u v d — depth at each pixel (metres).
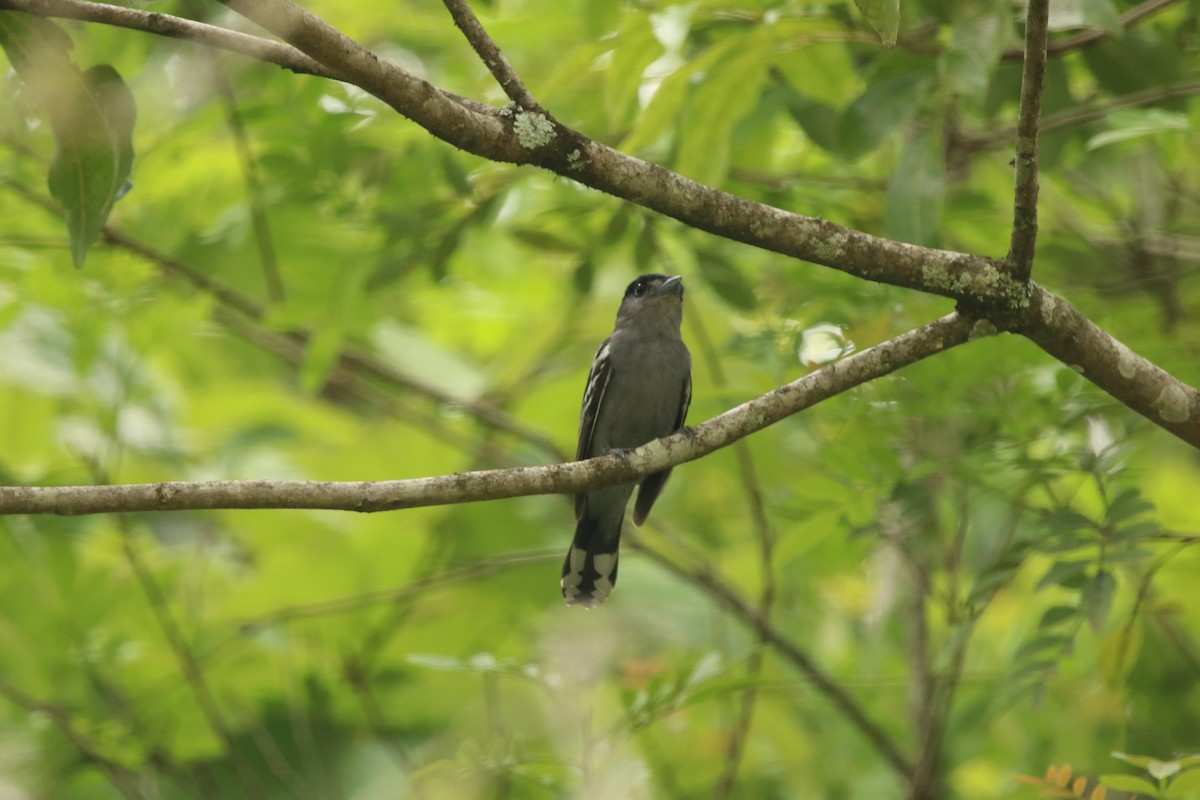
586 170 6.74
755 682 10.23
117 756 12.61
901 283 7.27
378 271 11.99
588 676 13.84
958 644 9.30
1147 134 9.97
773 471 14.51
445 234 12.10
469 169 12.23
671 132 12.21
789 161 14.30
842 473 10.09
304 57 6.62
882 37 6.12
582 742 10.95
